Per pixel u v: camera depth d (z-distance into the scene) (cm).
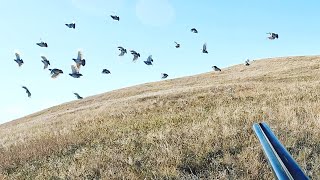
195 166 738
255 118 1116
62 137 1407
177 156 775
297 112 1162
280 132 862
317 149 738
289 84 2898
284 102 1541
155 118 1597
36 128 2680
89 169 815
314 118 979
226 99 2233
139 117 1869
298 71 4722
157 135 1062
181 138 970
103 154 932
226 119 1149
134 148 959
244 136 889
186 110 1848
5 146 1622
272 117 1087
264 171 653
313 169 627
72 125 2091
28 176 910
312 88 2223
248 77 5053
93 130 1555
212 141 861
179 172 707
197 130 1020
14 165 1119
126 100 3650
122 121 1758
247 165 673
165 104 2472
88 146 1173
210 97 2544
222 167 712
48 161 1068
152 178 689
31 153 1222
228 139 861
